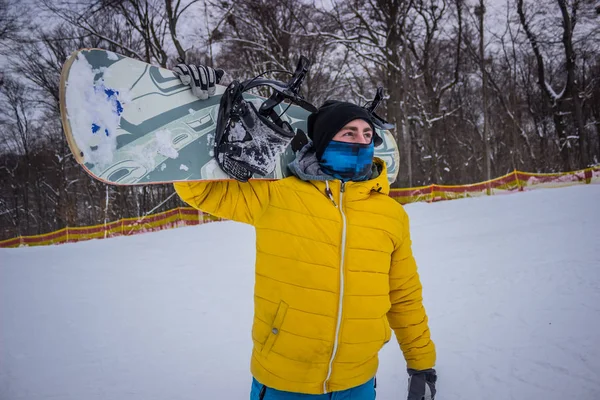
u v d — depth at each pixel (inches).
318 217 54.2
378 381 121.2
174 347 153.8
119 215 1003.3
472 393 110.3
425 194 665.0
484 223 347.6
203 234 433.7
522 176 709.9
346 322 53.6
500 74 1087.6
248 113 52.0
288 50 743.1
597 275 177.8
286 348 53.0
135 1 705.6
